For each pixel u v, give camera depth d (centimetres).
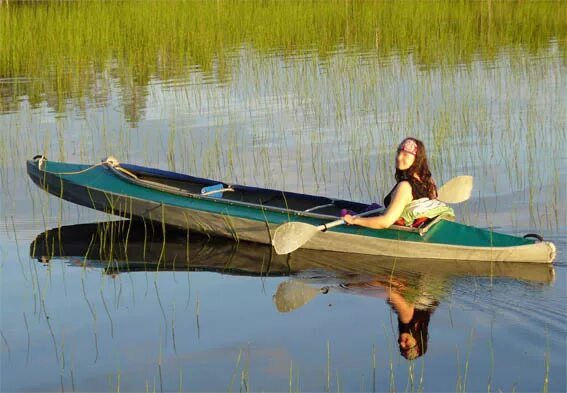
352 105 1444
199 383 549
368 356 581
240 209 872
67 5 2617
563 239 820
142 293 720
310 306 679
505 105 1398
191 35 2183
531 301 667
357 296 698
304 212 842
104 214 968
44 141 1275
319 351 592
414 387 535
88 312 678
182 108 1475
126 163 1103
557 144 1165
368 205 861
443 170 1073
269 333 627
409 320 641
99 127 1358
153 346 609
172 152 1145
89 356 595
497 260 770
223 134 1293
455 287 709
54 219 945
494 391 526
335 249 829
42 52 2034
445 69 1709
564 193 967
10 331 641
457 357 573
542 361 562
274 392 534
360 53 1939
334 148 1198
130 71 1831
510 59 1800
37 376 566
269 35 2198
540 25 2292
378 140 1225
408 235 795
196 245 863
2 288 736
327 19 2394
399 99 1470
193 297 709
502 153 1137
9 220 938
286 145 1225
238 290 724
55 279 758
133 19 2342
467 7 2555
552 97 1437
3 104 1552
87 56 1998
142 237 890
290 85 1633
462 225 787
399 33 2150
